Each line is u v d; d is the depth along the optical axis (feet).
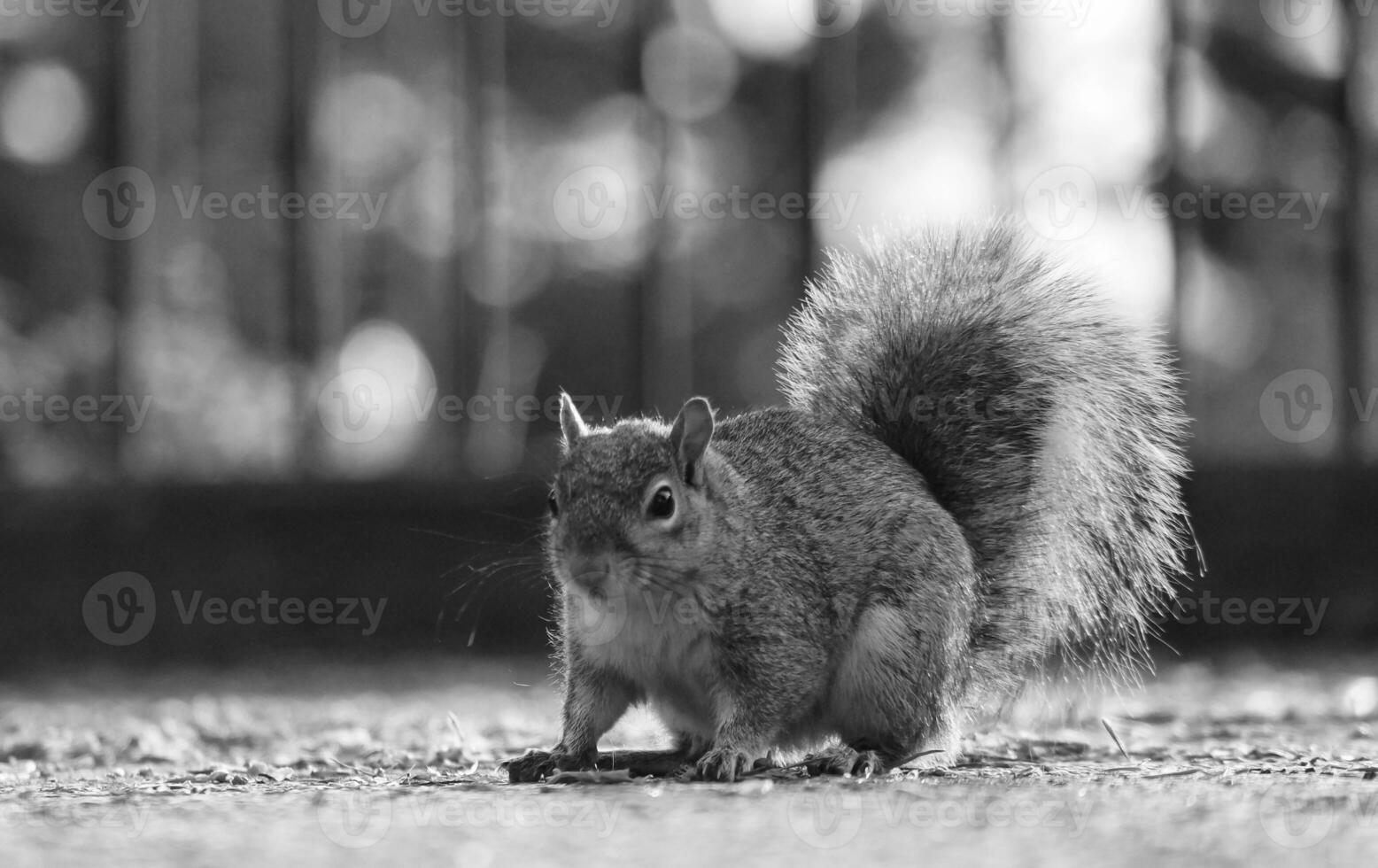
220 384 93.35
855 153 75.82
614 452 22.94
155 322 88.53
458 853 14.90
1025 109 69.10
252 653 57.82
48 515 58.44
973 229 28.99
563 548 22.40
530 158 110.73
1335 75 61.87
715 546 22.56
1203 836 15.47
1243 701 38.78
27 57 97.60
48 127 97.04
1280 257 88.17
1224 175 81.76
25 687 51.88
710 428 22.97
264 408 91.61
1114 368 27.99
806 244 57.98
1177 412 28.04
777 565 22.90
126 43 60.39
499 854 14.84
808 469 24.00
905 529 23.71
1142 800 18.22
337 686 50.52
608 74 111.55
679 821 16.89
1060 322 27.78
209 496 58.49
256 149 105.91
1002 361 27.14
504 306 62.13
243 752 29.12
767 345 106.52
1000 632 25.93
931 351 27.22
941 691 23.70
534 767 22.43
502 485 57.93
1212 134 81.10
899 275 28.55
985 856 14.40
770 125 102.12
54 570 58.29
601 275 105.19
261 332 97.19
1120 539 27.50
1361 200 58.85
